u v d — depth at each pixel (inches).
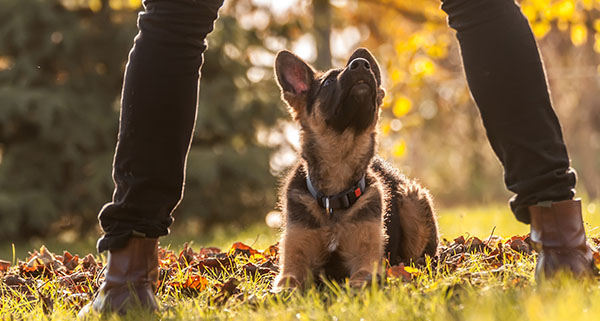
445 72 495.2
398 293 124.5
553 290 114.5
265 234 506.3
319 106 169.5
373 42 744.3
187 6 123.5
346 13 756.6
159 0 124.5
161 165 125.8
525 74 125.5
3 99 606.5
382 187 175.5
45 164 641.6
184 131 127.3
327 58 748.0
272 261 203.0
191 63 125.8
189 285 160.9
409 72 401.7
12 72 641.0
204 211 677.3
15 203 609.6
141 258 129.8
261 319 114.9
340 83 162.9
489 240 209.2
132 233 127.3
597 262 151.5
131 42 666.2
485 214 557.3
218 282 163.8
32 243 635.5
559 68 862.5
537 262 130.3
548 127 125.9
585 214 391.2
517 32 126.6
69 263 223.1
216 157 659.4
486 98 128.4
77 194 657.6
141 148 125.0
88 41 665.6
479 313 103.3
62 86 653.9
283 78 180.5
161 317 124.9
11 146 645.3
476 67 128.7
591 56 843.4
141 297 128.1
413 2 556.4
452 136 1215.6
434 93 722.2
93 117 648.4
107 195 651.5
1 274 194.2
